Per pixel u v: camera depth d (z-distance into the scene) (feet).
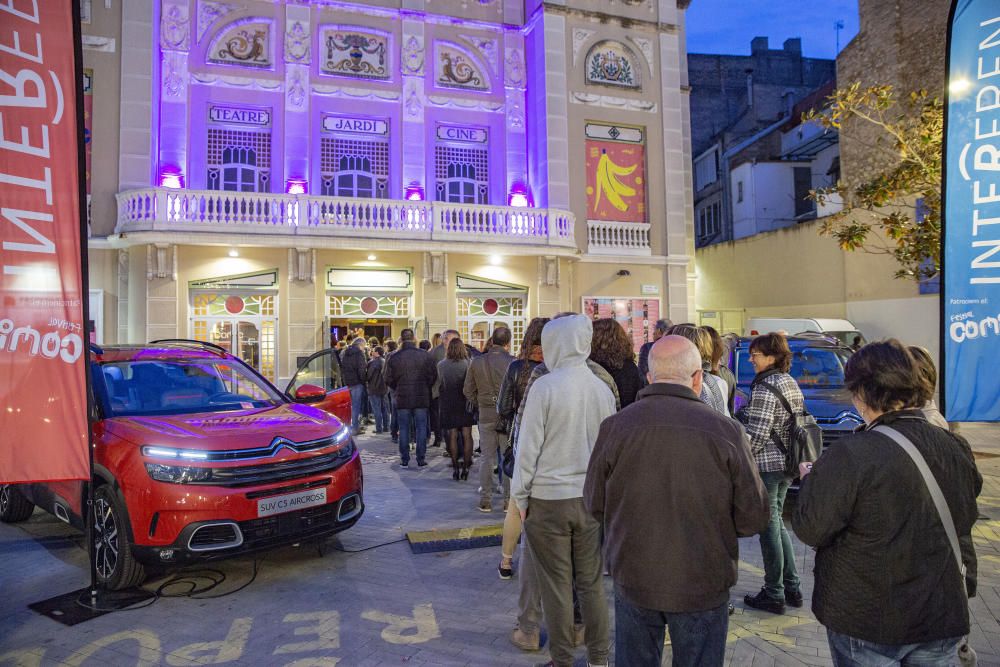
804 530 7.27
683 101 69.46
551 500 10.84
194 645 12.81
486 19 59.88
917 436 7.18
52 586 15.87
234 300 48.98
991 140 12.35
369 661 12.15
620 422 8.37
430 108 57.67
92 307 47.39
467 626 13.62
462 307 54.95
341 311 51.60
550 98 57.93
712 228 95.20
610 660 12.42
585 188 59.31
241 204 49.62
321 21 54.70
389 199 52.24
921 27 56.59
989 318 12.30
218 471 14.87
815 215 75.36
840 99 32.27
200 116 51.37
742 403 24.06
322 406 28.07
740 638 12.80
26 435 13.08
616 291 59.88
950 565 6.97
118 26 48.85
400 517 21.74
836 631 7.24
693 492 7.81
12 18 13.10
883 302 56.95
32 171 13.21
